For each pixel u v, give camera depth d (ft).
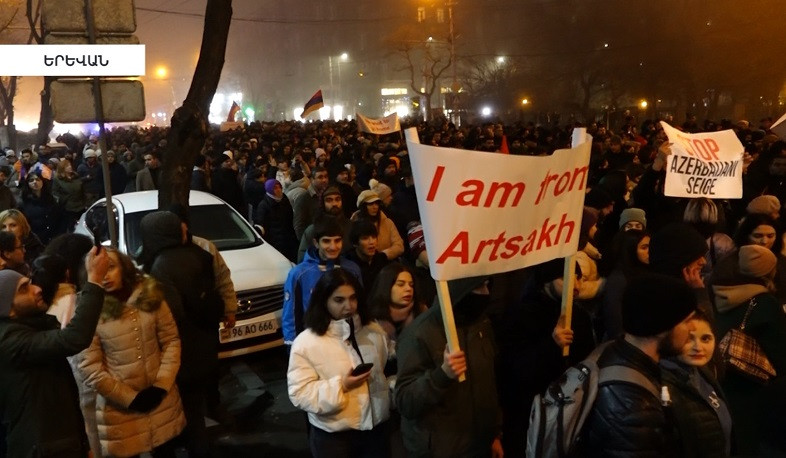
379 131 62.08
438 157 9.71
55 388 12.36
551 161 10.45
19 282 12.09
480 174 9.89
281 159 56.49
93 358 13.51
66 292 14.88
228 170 43.04
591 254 18.43
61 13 17.63
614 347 9.43
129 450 13.97
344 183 34.40
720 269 13.55
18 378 12.05
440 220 9.87
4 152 74.90
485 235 10.14
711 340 9.48
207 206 29.14
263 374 24.09
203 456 16.88
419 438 11.01
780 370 12.69
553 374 11.81
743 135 51.80
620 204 26.25
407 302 14.28
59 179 45.55
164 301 14.64
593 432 9.04
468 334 11.21
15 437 12.19
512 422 12.33
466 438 11.00
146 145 72.33
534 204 10.47
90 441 14.97
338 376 12.69
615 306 14.28
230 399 21.29
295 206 30.53
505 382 12.30
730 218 28.19
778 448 7.06
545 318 12.16
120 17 18.11
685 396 9.19
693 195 19.35
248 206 45.06
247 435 19.54
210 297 17.20
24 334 12.02
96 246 12.58
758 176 29.35
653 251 12.86
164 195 25.84
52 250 15.72
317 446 13.14
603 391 8.96
